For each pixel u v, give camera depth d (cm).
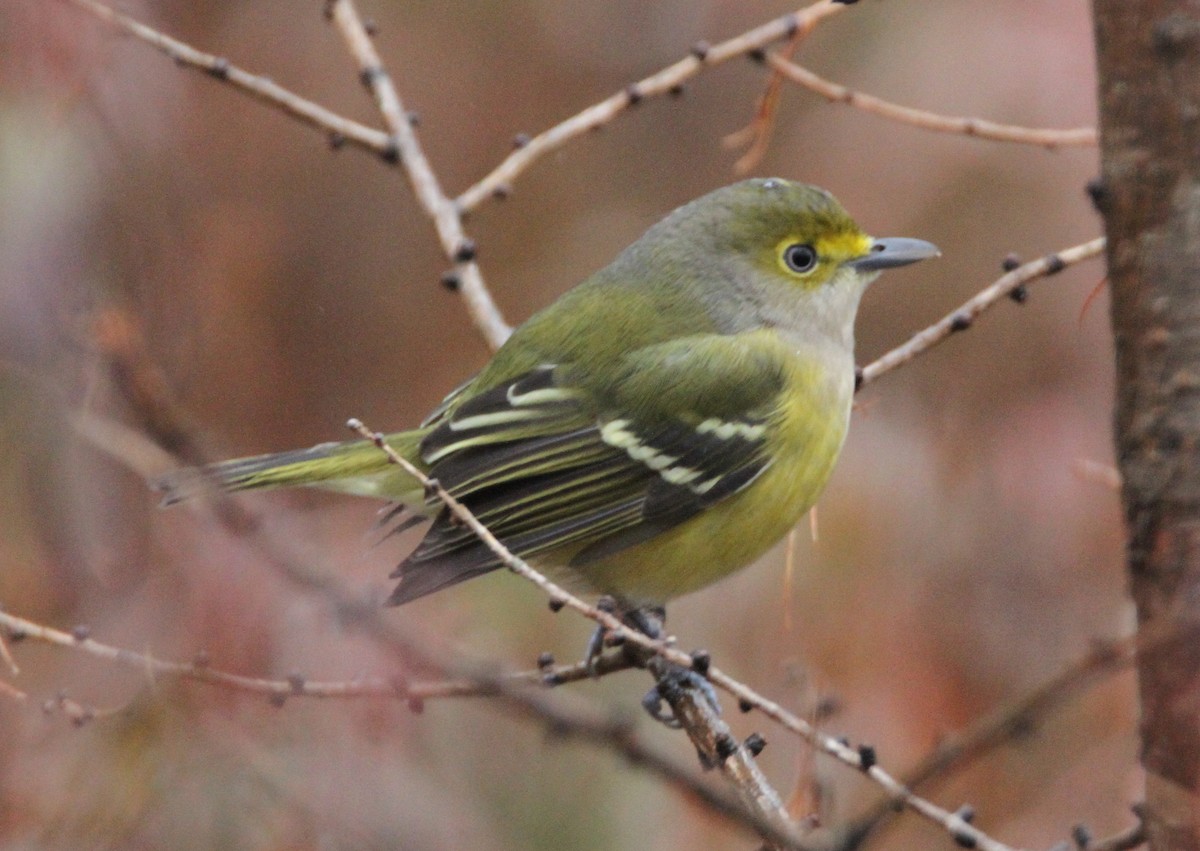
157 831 861
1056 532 1204
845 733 1118
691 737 850
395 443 1002
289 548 823
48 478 947
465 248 1041
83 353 938
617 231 1598
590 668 899
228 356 1364
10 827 851
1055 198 1323
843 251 1023
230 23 1500
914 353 901
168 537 916
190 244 1160
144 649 890
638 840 1116
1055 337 1309
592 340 1008
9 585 919
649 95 1033
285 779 891
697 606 1192
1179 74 487
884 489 1224
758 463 980
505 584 1192
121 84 1139
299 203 1495
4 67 1054
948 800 1077
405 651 716
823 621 1173
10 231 1012
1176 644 490
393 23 1598
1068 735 1084
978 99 1323
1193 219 489
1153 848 502
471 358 1519
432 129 1584
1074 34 1318
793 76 993
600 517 970
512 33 1614
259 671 883
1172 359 495
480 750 1114
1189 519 493
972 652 1155
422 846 927
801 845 523
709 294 1018
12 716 880
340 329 1485
